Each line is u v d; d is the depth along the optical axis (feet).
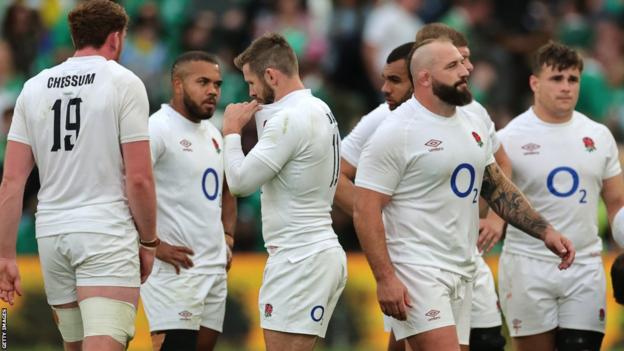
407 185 86.33
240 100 175.83
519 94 185.37
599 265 102.17
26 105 83.10
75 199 81.66
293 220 88.99
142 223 82.02
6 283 82.28
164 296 97.66
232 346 147.64
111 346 80.48
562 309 102.32
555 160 101.91
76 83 81.97
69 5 205.46
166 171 98.22
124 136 81.15
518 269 103.40
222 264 100.53
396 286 85.10
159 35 191.93
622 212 98.58
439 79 84.79
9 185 82.64
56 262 82.33
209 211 99.66
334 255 89.56
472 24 189.26
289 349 88.99
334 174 90.79
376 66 188.55
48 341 144.66
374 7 196.44
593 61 198.59
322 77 185.37
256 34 192.13
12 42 186.91
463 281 88.12
